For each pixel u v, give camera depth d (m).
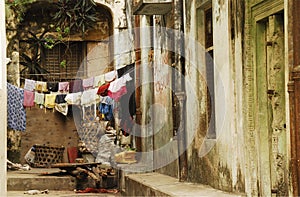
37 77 21.77
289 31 8.23
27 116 21.80
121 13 21.02
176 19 14.84
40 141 21.83
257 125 10.36
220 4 12.05
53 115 21.88
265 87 10.39
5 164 11.59
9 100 16.84
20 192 17.81
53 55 21.95
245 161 10.69
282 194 9.89
